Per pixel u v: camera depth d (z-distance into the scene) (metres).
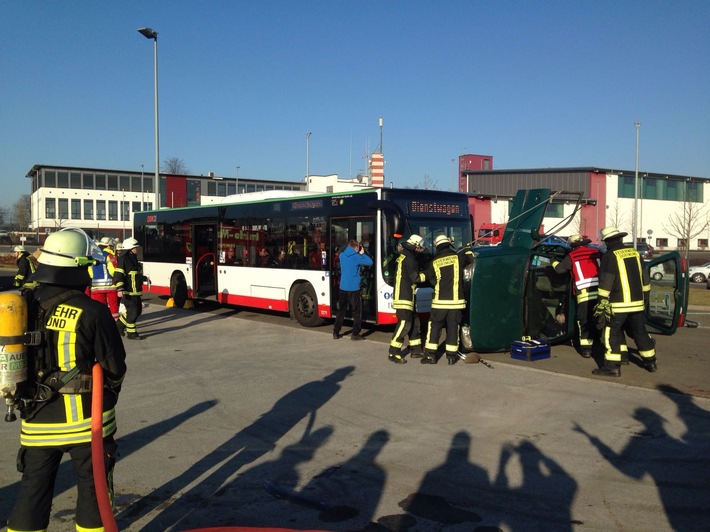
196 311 16.53
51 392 3.29
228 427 6.57
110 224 67.81
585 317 9.91
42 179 64.88
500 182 53.75
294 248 13.77
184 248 17.44
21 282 12.94
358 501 4.81
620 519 4.49
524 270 10.19
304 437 6.24
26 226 87.62
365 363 9.58
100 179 67.25
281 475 5.32
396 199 12.06
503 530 4.34
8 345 3.16
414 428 6.48
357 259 11.46
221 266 16.05
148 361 9.84
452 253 9.46
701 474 5.29
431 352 9.49
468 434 6.28
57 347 3.31
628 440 6.09
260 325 13.62
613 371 8.62
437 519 4.52
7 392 3.17
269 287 14.48
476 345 9.72
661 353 10.41
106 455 3.49
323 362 9.67
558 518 4.52
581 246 10.41
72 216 66.25
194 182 69.38
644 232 52.00
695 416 6.82
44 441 3.33
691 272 34.84
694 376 8.70
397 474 5.32
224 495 4.93
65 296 3.39
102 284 11.69
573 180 50.03
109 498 3.30
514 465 5.49
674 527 4.38
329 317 12.94
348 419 6.80
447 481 5.17
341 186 38.28
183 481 5.19
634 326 8.84
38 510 3.37
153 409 7.22
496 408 7.15
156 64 23.25
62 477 5.27
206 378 8.69
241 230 15.38
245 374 8.91
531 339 10.25
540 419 6.74
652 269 11.65
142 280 12.02
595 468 5.42
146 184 69.12
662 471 5.36
